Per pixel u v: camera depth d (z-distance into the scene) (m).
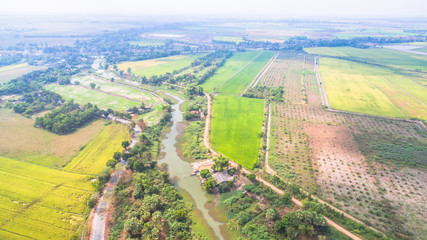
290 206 104.19
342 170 127.56
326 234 90.88
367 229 91.94
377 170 126.69
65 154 143.50
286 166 131.88
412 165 129.50
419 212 100.44
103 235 92.69
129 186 117.81
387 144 149.00
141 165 127.81
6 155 140.75
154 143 157.62
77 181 121.38
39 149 147.38
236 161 137.88
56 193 113.06
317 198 106.06
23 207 105.00
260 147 150.75
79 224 97.44
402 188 113.94
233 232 96.38
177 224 95.94
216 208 107.88
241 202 108.69
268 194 110.94
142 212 99.69
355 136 159.62
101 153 145.25
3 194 111.88
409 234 90.38
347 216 99.50
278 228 92.56
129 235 90.12
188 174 129.62
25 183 118.94
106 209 104.69
